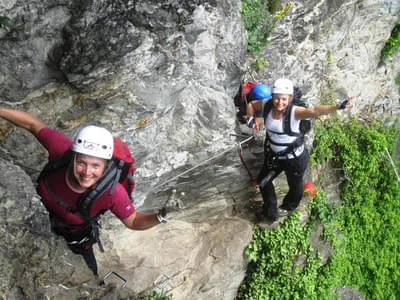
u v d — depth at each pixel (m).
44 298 4.23
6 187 4.26
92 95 5.23
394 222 11.91
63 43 4.98
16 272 4.11
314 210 9.60
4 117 3.77
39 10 4.74
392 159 11.87
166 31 5.31
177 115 6.28
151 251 7.12
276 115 6.66
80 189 3.61
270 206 8.17
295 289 9.51
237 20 6.68
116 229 6.66
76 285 4.57
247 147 7.75
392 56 11.43
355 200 10.95
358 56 10.55
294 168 7.14
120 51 5.07
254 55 8.17
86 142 3.41
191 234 7.76
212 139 6.74
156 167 6.37
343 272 11.06
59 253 4.45
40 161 5.24
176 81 5.74
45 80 5.07
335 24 9.45
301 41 8.81
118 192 3.69
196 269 7.61
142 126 5.69
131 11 5.07
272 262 8.80
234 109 6.90
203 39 5.97
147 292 6.74
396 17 10.60
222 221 8.39
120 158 3.72
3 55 4.77
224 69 6.60
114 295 4.81
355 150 10.44
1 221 4.14
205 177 7.32
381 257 12.02
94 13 4.95
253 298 9.02
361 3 9.73
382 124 11.63
